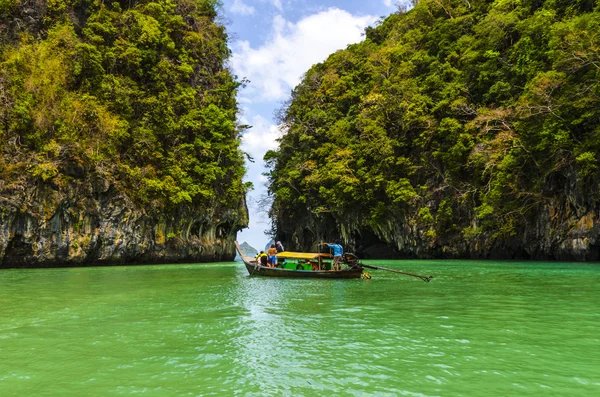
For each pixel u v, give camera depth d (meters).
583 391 4.58
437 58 42.03
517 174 29.75
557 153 27.17
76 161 28.91
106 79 32.66
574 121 25.45
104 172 30.05
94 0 35.22
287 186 50.47
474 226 34.34
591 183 25.19
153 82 36.44
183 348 6.51
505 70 34.19
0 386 4.92
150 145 34.12
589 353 6.01
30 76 28.42
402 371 5.31
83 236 29.19
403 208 39.12
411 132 40.62
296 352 6.22
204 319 8.77
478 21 41.53
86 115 30.02
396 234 40.69
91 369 5.52
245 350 6.37
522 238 30.88
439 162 37.84
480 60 37.16
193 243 37.47
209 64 45.44
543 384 4.80
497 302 10.70
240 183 42.62
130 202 31.72
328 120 48.66
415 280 16.73
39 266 27.50
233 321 8.55
